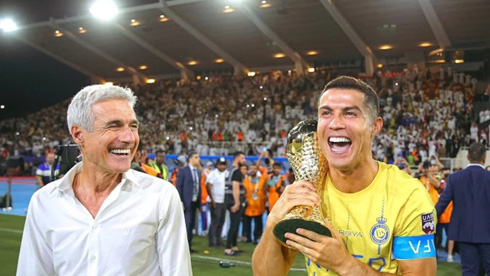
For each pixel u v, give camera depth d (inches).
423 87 1050.7
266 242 81.4
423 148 767.7
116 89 79.7
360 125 74.0
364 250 77.7
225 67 1462.8
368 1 957.8
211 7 1055.6
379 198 77.6
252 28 1161.4
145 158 314.5
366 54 1189.7
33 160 1039.6
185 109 1259.8
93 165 80.6
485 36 1105.4
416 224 75.7
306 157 79.1
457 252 339.3
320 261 72.6
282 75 1290.6
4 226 425.4
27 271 81.4
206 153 935.7
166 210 81.0
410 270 75.7
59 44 1331.2
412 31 1100.5
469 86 1039.6
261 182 369.4
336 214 79.4
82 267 78.3
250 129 1081.4
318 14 1045.8
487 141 781.3
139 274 79.5
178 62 1427.2
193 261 303.6
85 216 79.1
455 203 194.5
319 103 78.0
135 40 1259.8
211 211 353.7
